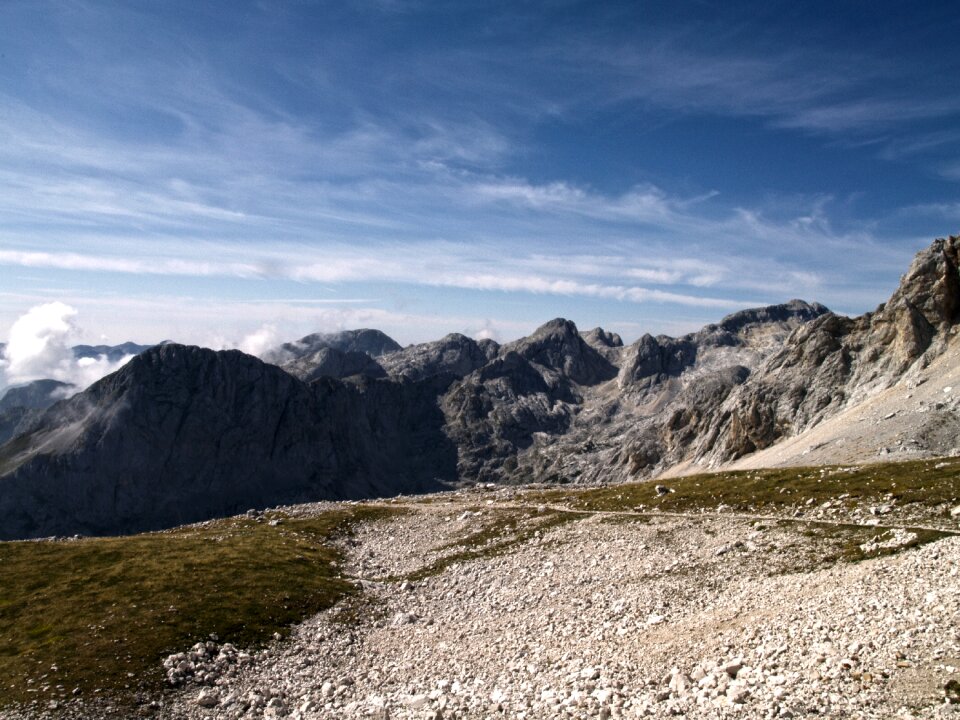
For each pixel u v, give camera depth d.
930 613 28.86
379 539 95.44
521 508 98.31
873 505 59.97
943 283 174.88
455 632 52.94
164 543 83.94
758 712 24.00
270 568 73.06
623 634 42.03
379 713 36.97
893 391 154.12
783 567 48.38
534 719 29.80
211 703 43.56
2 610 59.78
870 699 22.94
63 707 42.22
